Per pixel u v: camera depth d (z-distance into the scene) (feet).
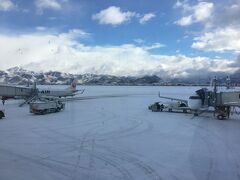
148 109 190.49
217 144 83.41
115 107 207.62
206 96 151.64
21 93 232.53
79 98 329.31
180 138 92.32
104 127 114.62
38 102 162.50
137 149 77.30
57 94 269.44
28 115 158.10
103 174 56.75
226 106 144.15
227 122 131.23
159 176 55.47
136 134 99.45
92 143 84.94
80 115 156.66
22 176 55.67
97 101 276.00
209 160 66.39
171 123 126.52
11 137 94.43
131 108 199.93
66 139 90.89
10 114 163.22
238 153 72.84
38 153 73.36
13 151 75.51
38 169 60.18
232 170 58.95
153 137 93.97
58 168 60.75
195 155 70.85
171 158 68.18
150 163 64.18
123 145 82.12
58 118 143.95
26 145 82.58
